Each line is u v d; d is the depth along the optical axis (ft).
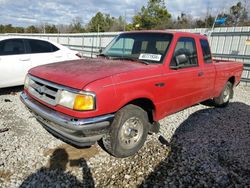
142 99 10.66
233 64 18.66
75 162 9.97
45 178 8.85
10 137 11.91
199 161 10.50
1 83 18.63
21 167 9.43
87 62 11.60
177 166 10.04
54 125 9.23
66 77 9.19
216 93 17.10
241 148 11.93
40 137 12.07
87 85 8.45
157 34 12.76
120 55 13.05
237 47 31.22
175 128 14.11
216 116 16.69
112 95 8.91
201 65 14.21
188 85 12.98
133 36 13.47
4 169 9.23
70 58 22.90
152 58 11.75
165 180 9.09
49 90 9.46
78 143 8.96
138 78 9.92
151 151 11.20
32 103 10.30
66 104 8.66
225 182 9.13
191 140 12.57
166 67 11.40
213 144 12.22
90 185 8.62
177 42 12.21
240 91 27.09
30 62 20.02
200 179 9.25
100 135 9.06
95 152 10.87
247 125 15.17
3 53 18.67
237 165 10.34
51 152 10.66
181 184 8.90
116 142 9.86
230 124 15.23
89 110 8.39
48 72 10.14
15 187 8.28
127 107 9.97
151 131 11.98
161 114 11.74
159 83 10.87
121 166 9.89
